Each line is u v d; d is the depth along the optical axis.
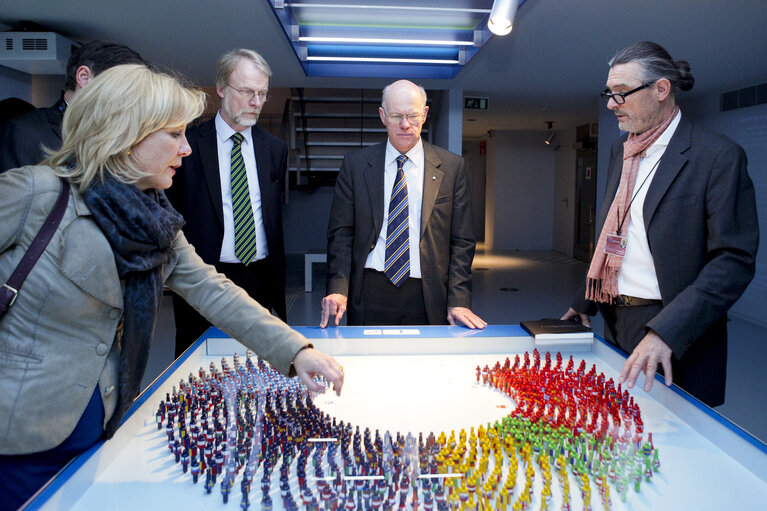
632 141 1.72
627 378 1.40
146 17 3.66
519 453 1.09
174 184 2.31
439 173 2.26
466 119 9.04
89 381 1.02
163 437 1.19
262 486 0.95
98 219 0.99
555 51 4.32
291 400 1.33
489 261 9.62
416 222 2.26
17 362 0.98
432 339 1.71
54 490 0.89
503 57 4.53
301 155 7.75
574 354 1.73
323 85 5.84
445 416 1.29
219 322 1.25
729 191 1.53
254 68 2.22
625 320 1.74
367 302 2.29
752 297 5.53
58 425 1.00
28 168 1.01
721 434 1.15
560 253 10.69
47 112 1.84
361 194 2.28
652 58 1.59
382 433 1.20
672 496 0.99
